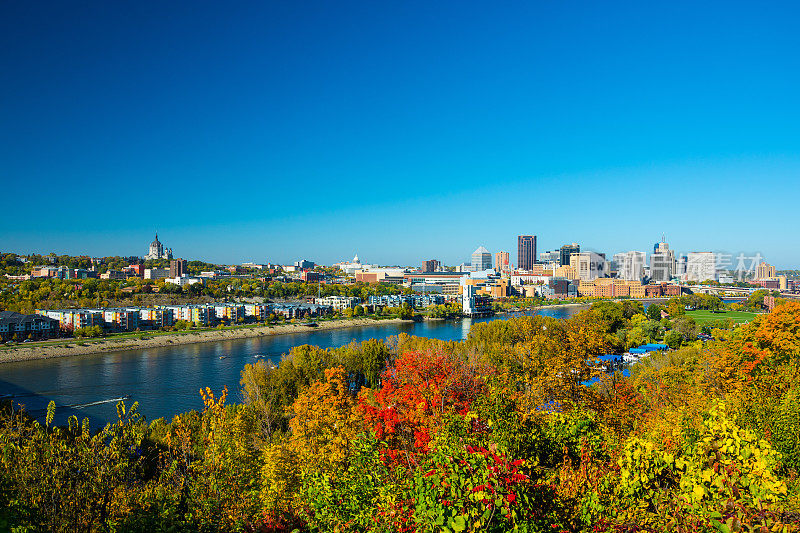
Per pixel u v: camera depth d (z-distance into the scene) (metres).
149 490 26.78
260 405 69.00
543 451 21.30
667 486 16.20
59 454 26.81
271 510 24.27
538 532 13.67
